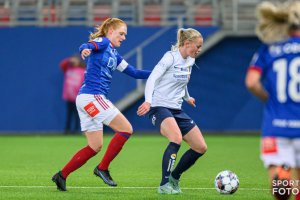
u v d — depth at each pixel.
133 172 42.34
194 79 84.06
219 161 50.38
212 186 34.56
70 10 87.00
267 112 19.62
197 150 30.88
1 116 84.00
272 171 19.62
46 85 83.81
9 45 83.75
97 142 30.95
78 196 29.64
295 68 19.11
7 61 83.81
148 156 54.47
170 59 30.34
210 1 87.06
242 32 82.88
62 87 83.69
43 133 84.06
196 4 87.88
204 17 85.62
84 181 36.38
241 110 84.50
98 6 87.31
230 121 84.62
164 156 30.17
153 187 33.88
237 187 30.72
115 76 83.19
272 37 19.27
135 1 87.31
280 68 19.25
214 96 84.31
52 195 30.02
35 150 60.16
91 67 30.61
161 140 73.00
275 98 19.39
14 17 86.38
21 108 83.94
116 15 86.94
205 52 83.75
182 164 31.11
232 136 79.69
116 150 31.19
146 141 71.50
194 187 34.06
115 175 40.44
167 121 30.20
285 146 19.36
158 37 83.31
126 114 83.69
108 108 30.72
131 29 83.31
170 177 31.38
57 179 31.58
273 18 19.23
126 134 31.05
